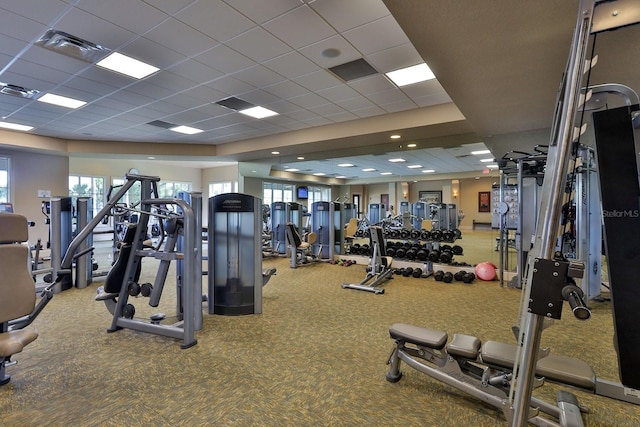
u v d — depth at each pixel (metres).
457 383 1.95
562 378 1.67
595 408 1.97
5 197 7.78
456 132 5.95
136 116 5.93
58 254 4.65
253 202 3.74
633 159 1.25
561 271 0.99
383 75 4.14
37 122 6.35
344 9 2.80
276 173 9.55
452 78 3.19
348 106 5.38
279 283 5.34
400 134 6.12
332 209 7.52
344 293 4.69
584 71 1.02
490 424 1.81
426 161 7.91
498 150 5.69
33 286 2.31
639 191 1.23
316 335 3.11
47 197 8.23
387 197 8.91
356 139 6.56
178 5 2.74
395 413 1.92
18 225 2.24
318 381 2.28
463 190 8.06
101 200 11.23
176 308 3.89
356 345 2.88
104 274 5.67
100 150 8.03
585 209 3.90
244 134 7.37
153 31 3.14
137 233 3.25
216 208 3.74
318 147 7.44
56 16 2.88
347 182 9.32
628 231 1.24
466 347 2.02
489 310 3.87
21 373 2.38
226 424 1.83
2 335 2.04
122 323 3.20
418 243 6.68
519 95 3.61
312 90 4.66
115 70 4.00
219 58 3.70
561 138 1.02
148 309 3.99
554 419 1.81
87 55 3.62
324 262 7.44
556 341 2.95
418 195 8.58
